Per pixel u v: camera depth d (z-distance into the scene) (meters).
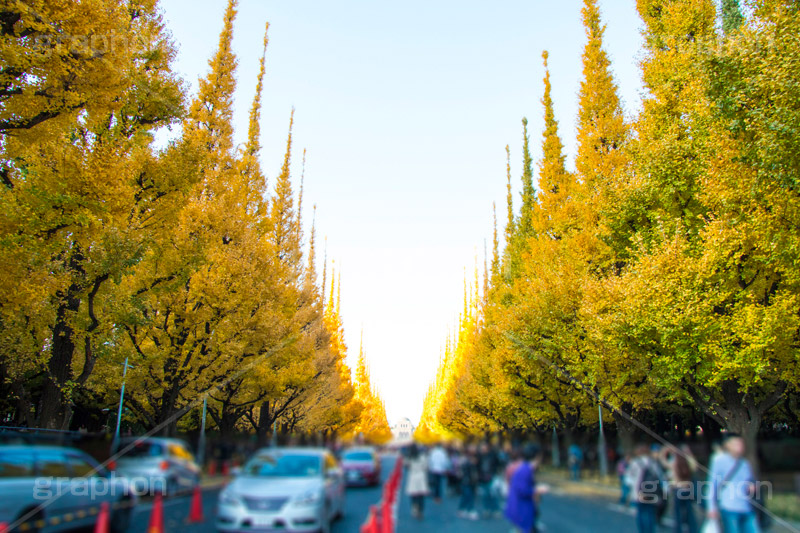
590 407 21.84
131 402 20.41
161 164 15.17
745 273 13.38
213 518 8.31
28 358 14.76
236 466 9.20
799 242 11.28
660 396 17.84
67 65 10.87
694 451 8.05
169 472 8.76
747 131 11.84
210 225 19.45
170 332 18.00
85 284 13.47
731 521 6.17
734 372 12.68
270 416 29.47
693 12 15.98
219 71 21.86
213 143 21.27
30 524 6.41
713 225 12.91
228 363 19.75
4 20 10.42
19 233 11.72
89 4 10.89
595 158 20.02
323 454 8.88
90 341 14.57
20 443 8.84
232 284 18.83
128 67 13.67
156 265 16.70
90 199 12.20
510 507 6.44
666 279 13.41
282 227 30.72
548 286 19.98
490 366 29.39
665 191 15.19
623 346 14.87
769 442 7.56
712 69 12.09
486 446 9.20
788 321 11.97
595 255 18.86
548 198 25.47
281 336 22.64
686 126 15.20
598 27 21.88
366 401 70.62
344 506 9.66
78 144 13.70
